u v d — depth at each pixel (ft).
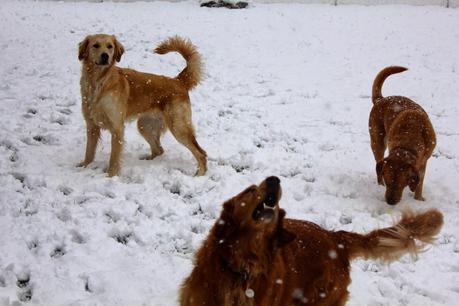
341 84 19.47
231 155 13.65
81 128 14.42
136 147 13.91
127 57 20.58
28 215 10.62
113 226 10.44
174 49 13.32
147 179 12.17
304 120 16.22
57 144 13.53
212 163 13.29
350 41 24.81
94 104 12.24
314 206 11.76
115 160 12.29
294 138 14.97
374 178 13.16
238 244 7.09
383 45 24.18
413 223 8.11
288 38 25.03
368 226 11.19
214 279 7.27
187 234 10.48
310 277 7.80
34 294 8.80
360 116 16.76
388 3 36.27
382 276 9.88
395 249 8.15
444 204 12.14
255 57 21.97
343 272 8.09
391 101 13.29
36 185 11.64
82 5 31.14
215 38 24.31
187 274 9.43
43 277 9.10
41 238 9.96
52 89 16.69
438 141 15.16
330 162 13.76
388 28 27.14
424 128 12.46
